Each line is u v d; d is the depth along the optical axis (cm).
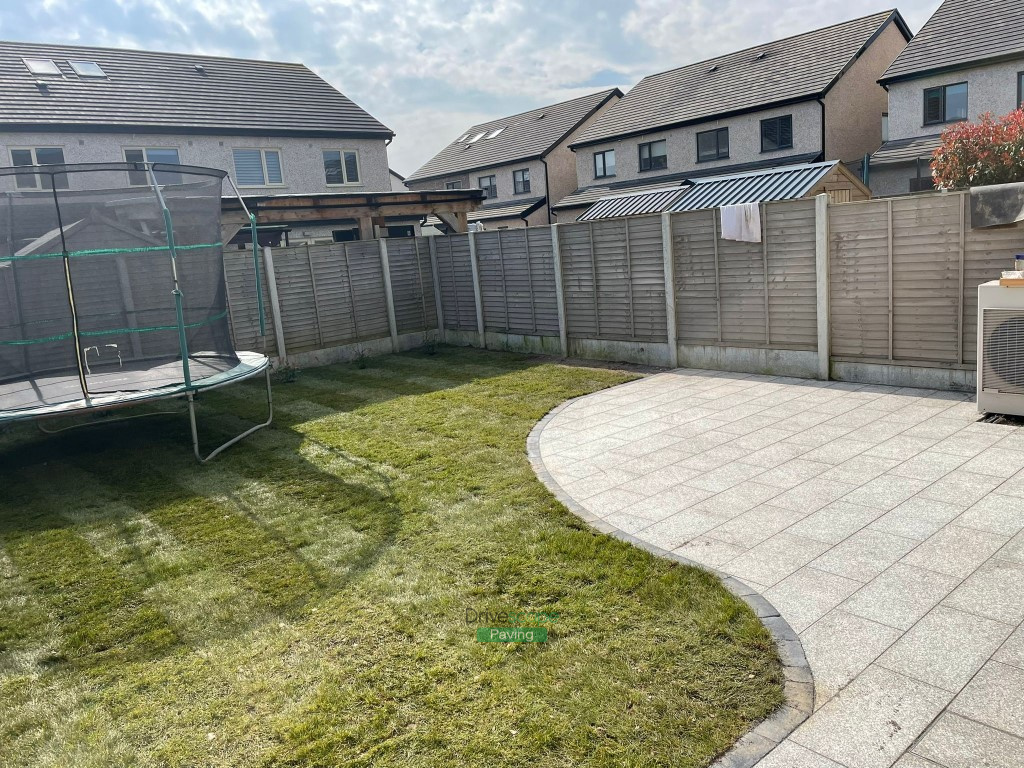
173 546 532
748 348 964
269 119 2055
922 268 782
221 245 859
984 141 1338
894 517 483
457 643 369
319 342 1295
